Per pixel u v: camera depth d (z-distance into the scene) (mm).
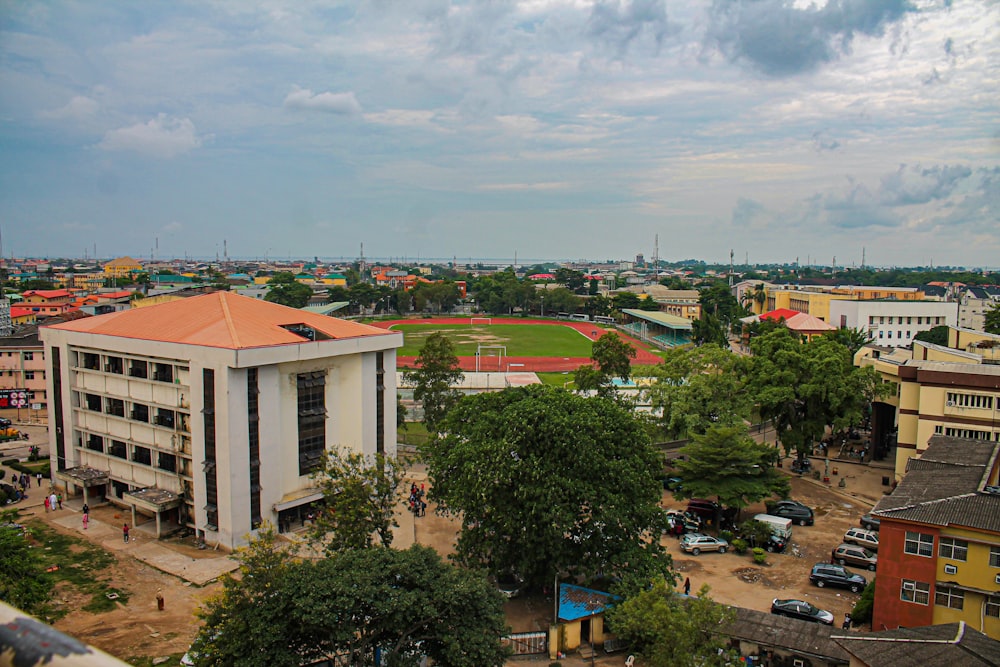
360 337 67375
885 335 163375
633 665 42781
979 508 44000
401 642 35375
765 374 80625
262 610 33875
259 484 59844
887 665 34031
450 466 53719
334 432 67875
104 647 43500
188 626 46500
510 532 47188
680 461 65375
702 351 81062
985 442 58062
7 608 4352
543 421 49000
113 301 189875
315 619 32500
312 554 55375
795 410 82875
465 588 35844
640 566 46688
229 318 63500
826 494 74625
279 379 61438
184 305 69188
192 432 59344
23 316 169125
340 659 37844
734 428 63469
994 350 82562
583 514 47844
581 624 45375
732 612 38250
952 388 71375
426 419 90125
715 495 63125
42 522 64188
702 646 36531
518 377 131125
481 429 52812
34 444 90125
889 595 44875
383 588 35062
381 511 50438
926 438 72688
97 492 70938
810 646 40406
